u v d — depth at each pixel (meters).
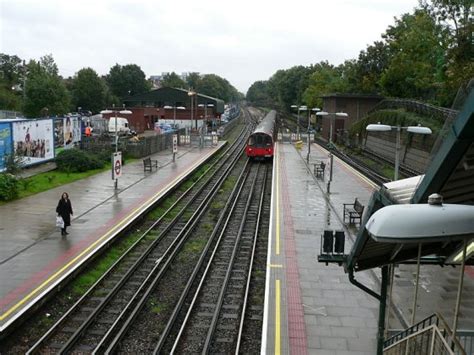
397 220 4.89
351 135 57.59
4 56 93.31
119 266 17.03
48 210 22.84
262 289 15.44
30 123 32.31
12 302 12.81
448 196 8.05
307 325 11.90
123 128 58.28
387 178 35.09
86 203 24.67
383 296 10.30
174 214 25.17
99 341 11.88
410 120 38.12
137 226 22.23
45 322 12.67
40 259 16.16
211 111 85.94
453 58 31.91
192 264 17.73
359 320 12.22
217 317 13.14
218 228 22.86
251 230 22.72
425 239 4.93
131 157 42.19
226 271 16.98
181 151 50.28
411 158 37.94
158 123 71.50
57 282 14.20
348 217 22.97
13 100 63.34
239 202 29.23
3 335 11.40
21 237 18.53
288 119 110.38
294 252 17.62
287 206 25.44
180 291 15.23
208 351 11.44
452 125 6.04
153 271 16.44
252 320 13.18
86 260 16.27
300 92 97.88
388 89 52.84
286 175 35.91
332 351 10.69
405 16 51.66
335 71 85.19
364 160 47.28
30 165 32.69
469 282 14.65
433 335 7.34
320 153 51.47
